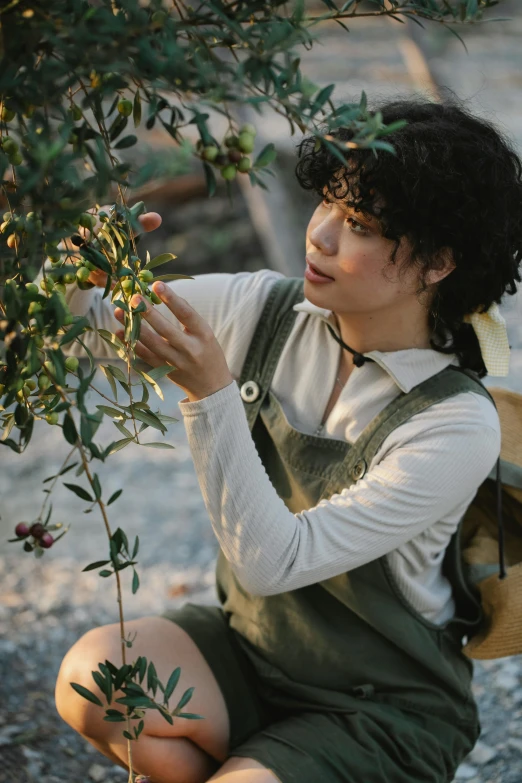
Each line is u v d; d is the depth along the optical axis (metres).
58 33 0.91
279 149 5.32
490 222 1.46
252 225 6.68
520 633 1.60
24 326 1.03
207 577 3.19
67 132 0.88
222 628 1.71
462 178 1.42
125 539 1.17
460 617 1.70
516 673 2.50
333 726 1.54
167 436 4.46
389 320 1.54
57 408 1.04
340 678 1.59
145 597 3.05
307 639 1.60
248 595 1.66
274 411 1.63
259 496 1.40
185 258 6.64
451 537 1.63
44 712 2.33
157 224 1.44
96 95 0.97
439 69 5.54
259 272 1.74
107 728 1.54
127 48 0.91
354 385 1.58
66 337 1.03
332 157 1.44
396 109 1.49
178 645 1.65
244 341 1.68
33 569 3.23
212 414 1.37
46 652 2.65
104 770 2.14
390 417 1.53
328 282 1.49
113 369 1.18
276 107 1.01
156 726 1.54
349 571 1.56
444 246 1.46
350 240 1.45
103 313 1.68
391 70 6.38
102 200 0.95
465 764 2.17
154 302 1.29
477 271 1.49
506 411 1.72
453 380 1.55
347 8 1.16
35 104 0.93
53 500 3.84
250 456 1.39
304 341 1.65
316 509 1.47
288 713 1.66
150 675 1.31
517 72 6.68
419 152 1.39
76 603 2.97
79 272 1.25
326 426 1.60
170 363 1.34
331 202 1.46
